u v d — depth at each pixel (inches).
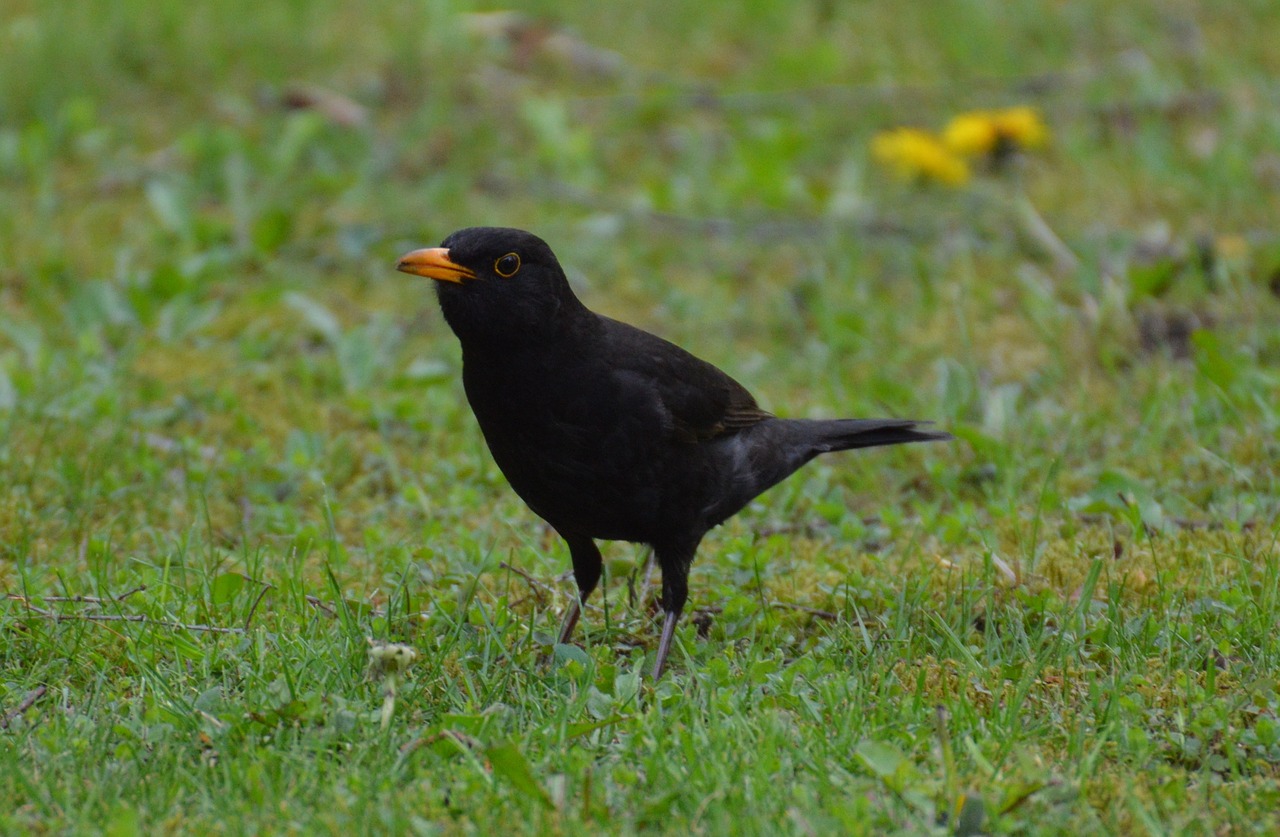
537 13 806.5
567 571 376.5
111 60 716.0
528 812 250.2
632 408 320.8
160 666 307.7
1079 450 440.8
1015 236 591.5
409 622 331.3
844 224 607.8
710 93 736.3
